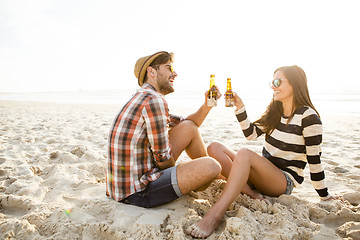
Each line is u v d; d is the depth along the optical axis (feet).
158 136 5.88
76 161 10.89
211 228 5.48
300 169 6.79
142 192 6.23
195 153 7.65
